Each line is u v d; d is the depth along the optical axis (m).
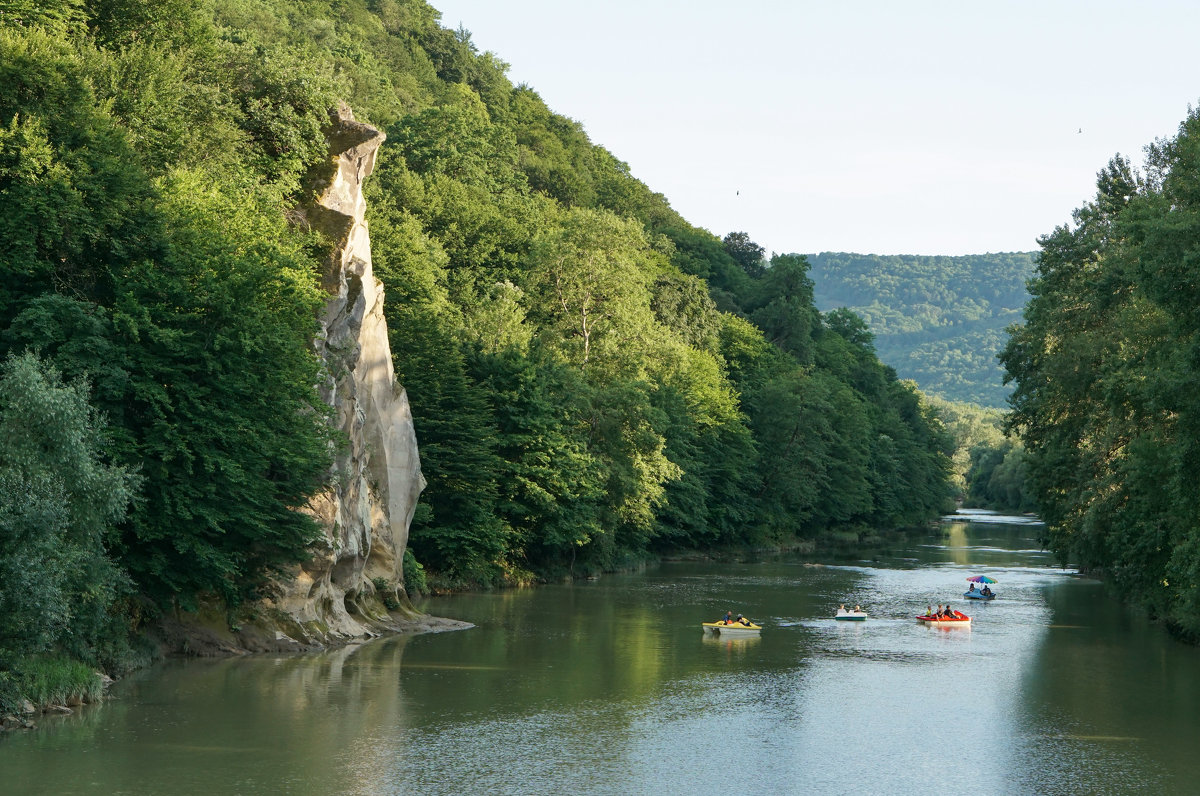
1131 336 52.81
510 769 29.16
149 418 37.16
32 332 34.03
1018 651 51.88
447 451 69.62
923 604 71.25
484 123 162.88
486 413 73.75
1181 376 42.72
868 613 66.12
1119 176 72.25
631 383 89.81
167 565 38.72
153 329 36.19
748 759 30.95
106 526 33.25
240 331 38.38
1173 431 49.69
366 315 57.38
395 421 59.75
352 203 55.75
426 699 37.56
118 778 27.16
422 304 80.12
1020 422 83.06
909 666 47.31
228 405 38.31
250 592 45.19
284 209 52.44
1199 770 30.38
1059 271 73.38
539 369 80.69
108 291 38.44
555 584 80.25
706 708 37.72
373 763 29.28
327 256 52.16
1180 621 56.31
